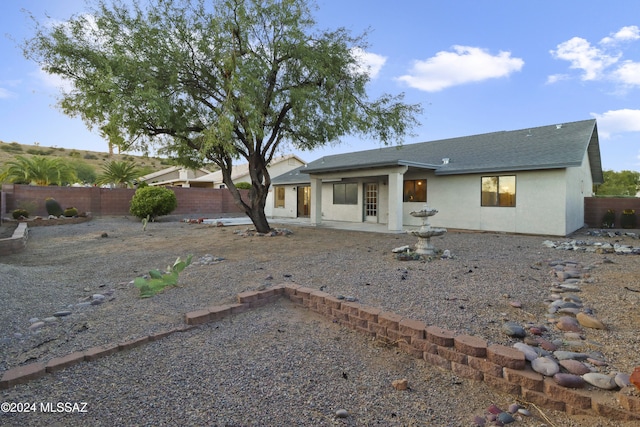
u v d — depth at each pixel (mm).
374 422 2295
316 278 5625
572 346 2965
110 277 6262
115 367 2969
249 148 10766
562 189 10828
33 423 2213
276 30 9266
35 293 5031
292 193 21406
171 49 8828
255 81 8367
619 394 2199
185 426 2213
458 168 12789
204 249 9062
